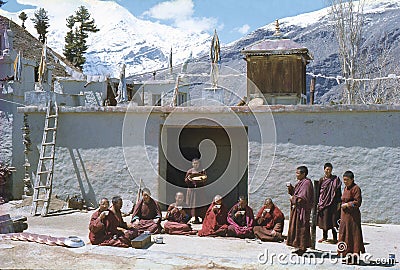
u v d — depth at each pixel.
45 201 13.20
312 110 12.63
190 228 11.04
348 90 28.28
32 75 20.52
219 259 8.09
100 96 22.67
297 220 8.81
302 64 16.44
